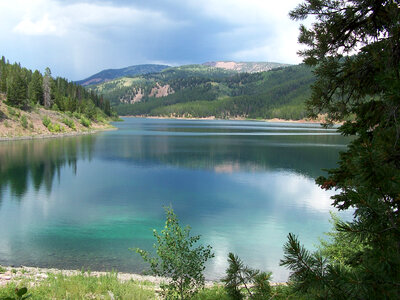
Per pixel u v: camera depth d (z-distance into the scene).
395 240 3.02
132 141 105.69
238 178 49.12
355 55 5.78
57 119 138.88
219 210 32.59
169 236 9.91
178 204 34.50
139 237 24.48
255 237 24.97
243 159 68.25
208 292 10.15
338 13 5.94
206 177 49.75
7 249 21.77
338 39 6.16
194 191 40.66
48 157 67.44
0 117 111.56
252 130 179.38
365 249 3.35
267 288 4.58
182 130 172.75
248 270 4.83
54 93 168.12
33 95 149.75
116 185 43.53
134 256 20.67
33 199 35.62
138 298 10.87
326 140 114.44
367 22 5.46
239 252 21.91
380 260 3.00
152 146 91.50
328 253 11.41
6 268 15.80
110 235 24.86
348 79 5.89
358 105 5.64
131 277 15.60
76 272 16.56
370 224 3.08
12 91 126.38
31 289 11.16
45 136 114.56
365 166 2.93
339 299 3.15
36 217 29.28
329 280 3.27
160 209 32.66
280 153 77.75
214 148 87.69
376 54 4.67
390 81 3.17
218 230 26.61
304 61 6.29
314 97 6.19
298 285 3.46
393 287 2.95
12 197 36.28
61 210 31.59
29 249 21.80
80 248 22.08
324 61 6.17
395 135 3.11
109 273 16.23
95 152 76.88
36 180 45.50
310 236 25.31
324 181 5.32
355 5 5.69
